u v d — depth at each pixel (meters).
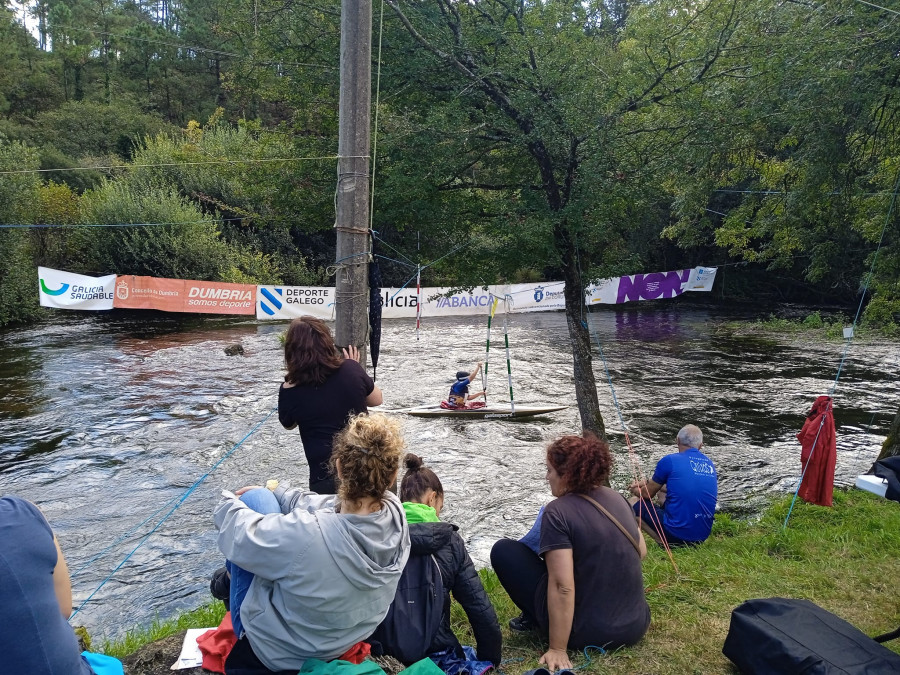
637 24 10.67
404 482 3.90
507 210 10.09
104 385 17.28
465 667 3.37
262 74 10.85
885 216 12.97
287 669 2.56
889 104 11.71
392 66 9.78
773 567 5.53
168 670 3.20
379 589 2.57
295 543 2.40
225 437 13.06
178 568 8.02
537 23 10.37
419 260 10.88
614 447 12.50
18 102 51.25
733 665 3.70
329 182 10.39
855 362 21.61
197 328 27.19
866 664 3.14
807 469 8.13
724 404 15.93
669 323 32.09
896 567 5.46
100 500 10.06
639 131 10.46
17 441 12.80
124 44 53.53
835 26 10.88
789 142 12.84
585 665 3.62
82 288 18.59
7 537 1.93
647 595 4.76
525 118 9.94
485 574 5.57
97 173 42.34
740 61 10.87
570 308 10.81
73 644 2.00
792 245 15.70
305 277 35.53
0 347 22.58
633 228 11.99
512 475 11.13
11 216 26.91
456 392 15.08
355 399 3.90
